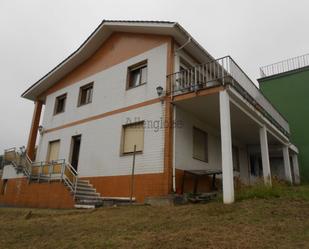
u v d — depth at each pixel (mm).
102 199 10812
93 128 13094
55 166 12188
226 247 4105
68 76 16156
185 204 8328
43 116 16984
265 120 11648
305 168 17281
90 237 5195
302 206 6246
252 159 16500
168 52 10945
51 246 4902
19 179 14133
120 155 11266
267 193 7625
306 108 18172
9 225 6945
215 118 11680
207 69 10688
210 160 11938
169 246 4301
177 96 9938
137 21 11703
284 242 4199
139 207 7926
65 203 10758
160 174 9602
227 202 7262
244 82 9969
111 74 13211
